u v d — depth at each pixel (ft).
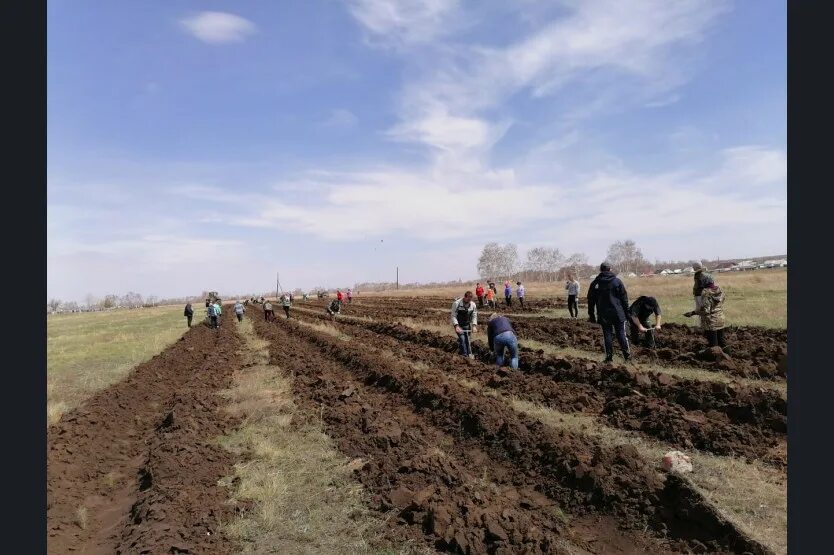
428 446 24.44
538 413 27.68
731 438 21.44
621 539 16.15
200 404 35.63
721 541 14.87
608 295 37.09
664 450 21.62
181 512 18.43
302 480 21.59
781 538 14.64
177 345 80.74
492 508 17.15
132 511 20.86
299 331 88.17
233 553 16.14
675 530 15.92
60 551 18.48
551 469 20.36
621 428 24.47
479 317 86.43
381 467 21.81
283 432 28.50
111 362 62.49
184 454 24.56
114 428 32.91
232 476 22.57
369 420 27.94
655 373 31.14
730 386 25.59
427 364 45.42
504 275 453.99
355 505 18.95
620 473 18.54
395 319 100.01
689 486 16.51
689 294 96.07
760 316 56.44
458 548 15.30
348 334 79.51
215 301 117.50
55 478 24.03
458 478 20.04
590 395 29.99
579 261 479.82
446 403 29.27
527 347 48.88
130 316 239.30
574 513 17.84
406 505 18.39
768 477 18.40
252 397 39.09
